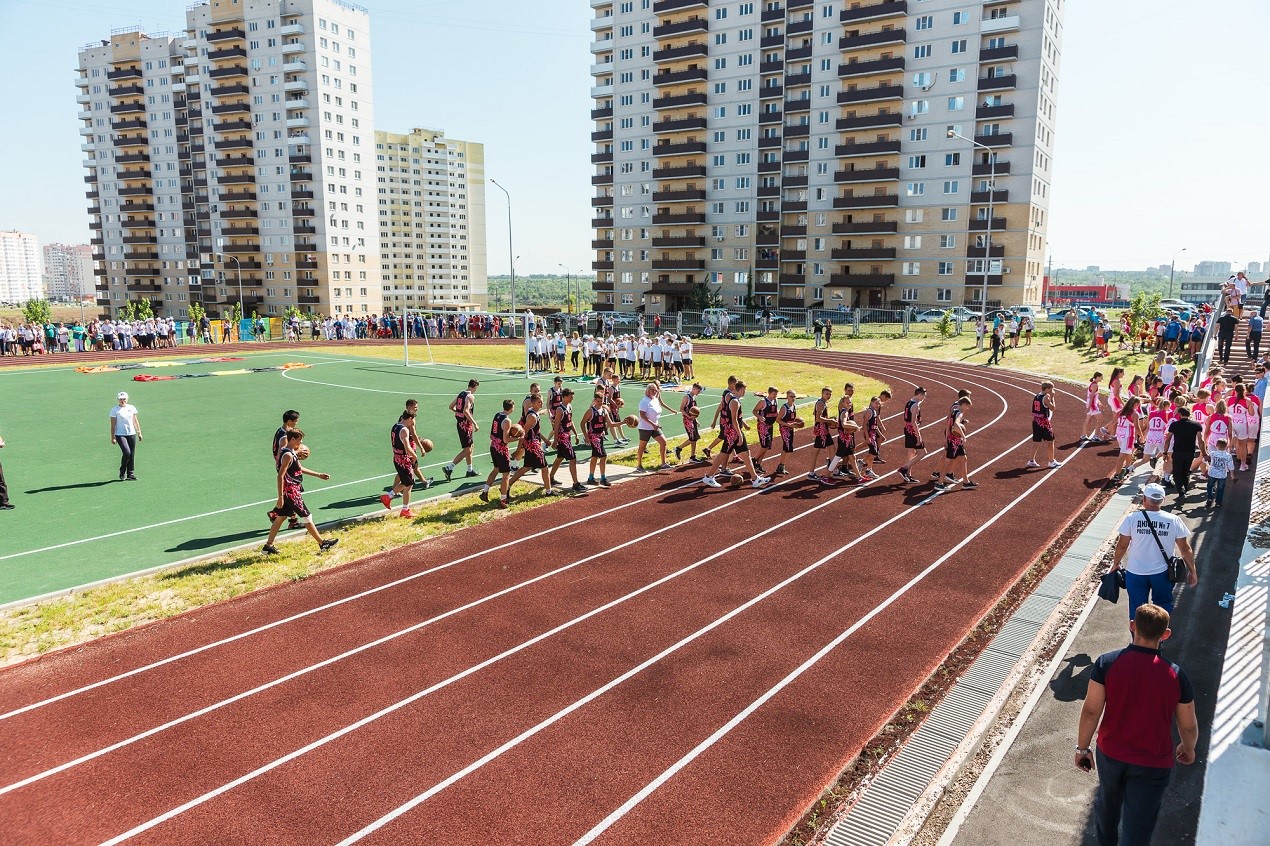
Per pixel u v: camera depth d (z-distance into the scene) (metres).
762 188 77.31
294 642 8.70
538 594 10.06
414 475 13.65
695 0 76.94
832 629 9.02
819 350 45.47
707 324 57.03
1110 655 4.96
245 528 12.69
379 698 7.52
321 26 97.06
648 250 84.19
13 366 38.59
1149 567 7.98
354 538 12.23
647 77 81.69
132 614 9.39
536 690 7.67
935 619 9.28
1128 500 14.10
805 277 74.50
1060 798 6.03
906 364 37.91
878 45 66.75
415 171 164.00
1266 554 7.78
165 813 5.91
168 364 39.62
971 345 41.66
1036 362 34.88
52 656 8.37
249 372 35.56
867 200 68.94
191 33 104.88
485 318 60.34
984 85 63.28
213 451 18.34
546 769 6.43
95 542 11.93
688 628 9.05
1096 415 19.59
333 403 25.73
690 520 13.31
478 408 24.70
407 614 9.45
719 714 7.23
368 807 5.97
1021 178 62.91
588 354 34.41
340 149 101.25
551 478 15.09
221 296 108.19
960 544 12.02
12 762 6.55
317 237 100.75
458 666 8.16
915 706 7.37
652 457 18.38
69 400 26.44
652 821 5.81
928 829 5.71
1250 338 25.45
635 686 7.74
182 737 6.89
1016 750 6.65
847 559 11.35
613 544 12.02
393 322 58.91
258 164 102.44
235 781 6.29
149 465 16.92
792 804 5.99
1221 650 8.30
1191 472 15.24
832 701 7.45
